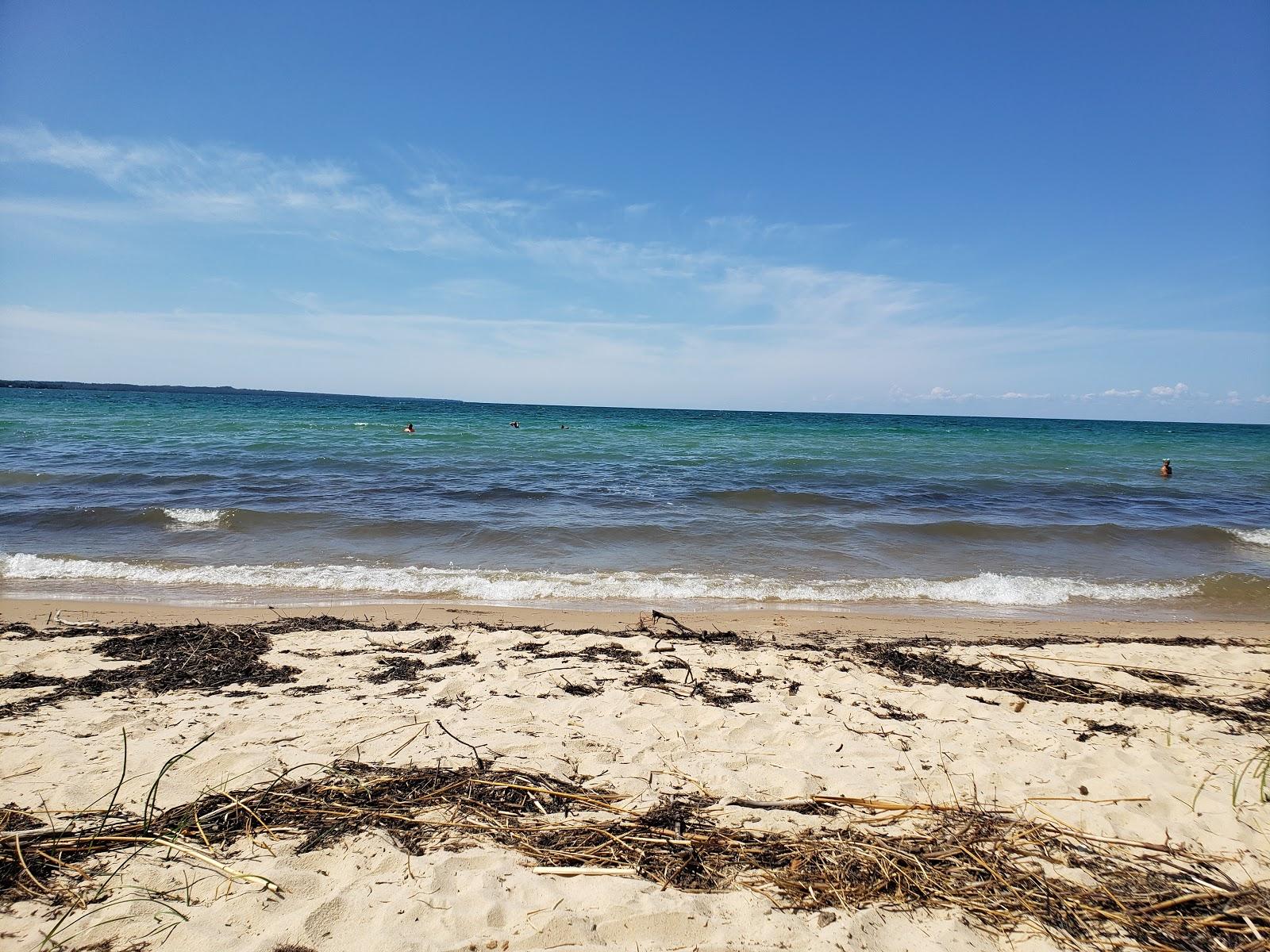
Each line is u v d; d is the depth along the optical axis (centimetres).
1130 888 293
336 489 1510
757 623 756
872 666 589
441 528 1162
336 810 330
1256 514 1540
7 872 278
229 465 1819
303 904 266
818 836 323
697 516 1323
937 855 310
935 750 425
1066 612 861
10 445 2119
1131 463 2620
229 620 689
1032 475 2098
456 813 333
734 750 416
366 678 521
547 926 258
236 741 402
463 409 8800
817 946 254
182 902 265
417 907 267
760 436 3606
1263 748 441
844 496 1605
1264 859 316
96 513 1174
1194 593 954
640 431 3912
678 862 301
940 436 4025
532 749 404
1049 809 355
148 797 333
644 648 618
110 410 4231
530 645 616
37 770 358
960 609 855
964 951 255
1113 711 505
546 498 1479
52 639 591
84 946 241
